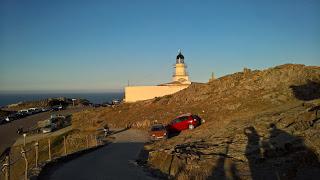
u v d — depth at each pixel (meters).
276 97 37.66
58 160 22.19
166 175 17.22
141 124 44.50
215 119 36.31
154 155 20.92
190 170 16.70
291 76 42.22
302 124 20.14
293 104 31.31
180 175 15.86
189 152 19.34
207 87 50.25
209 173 15.73
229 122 28.50
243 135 21.38
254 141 19.47
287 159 15.68
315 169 14.34
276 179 13.79
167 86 64.50
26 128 62.44
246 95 41.88
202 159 17.72
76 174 18.34
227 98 43.03
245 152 17.73
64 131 53.44
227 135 22.77
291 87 39.44
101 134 41.06
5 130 60.75
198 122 34.88
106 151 27.36
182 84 67.81
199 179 14.88
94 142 33.19
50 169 20.05
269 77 43.81
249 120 26.41
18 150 43.59
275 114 25.72
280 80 42.34
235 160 17.03
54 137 45.34
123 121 49.47
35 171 18.62
